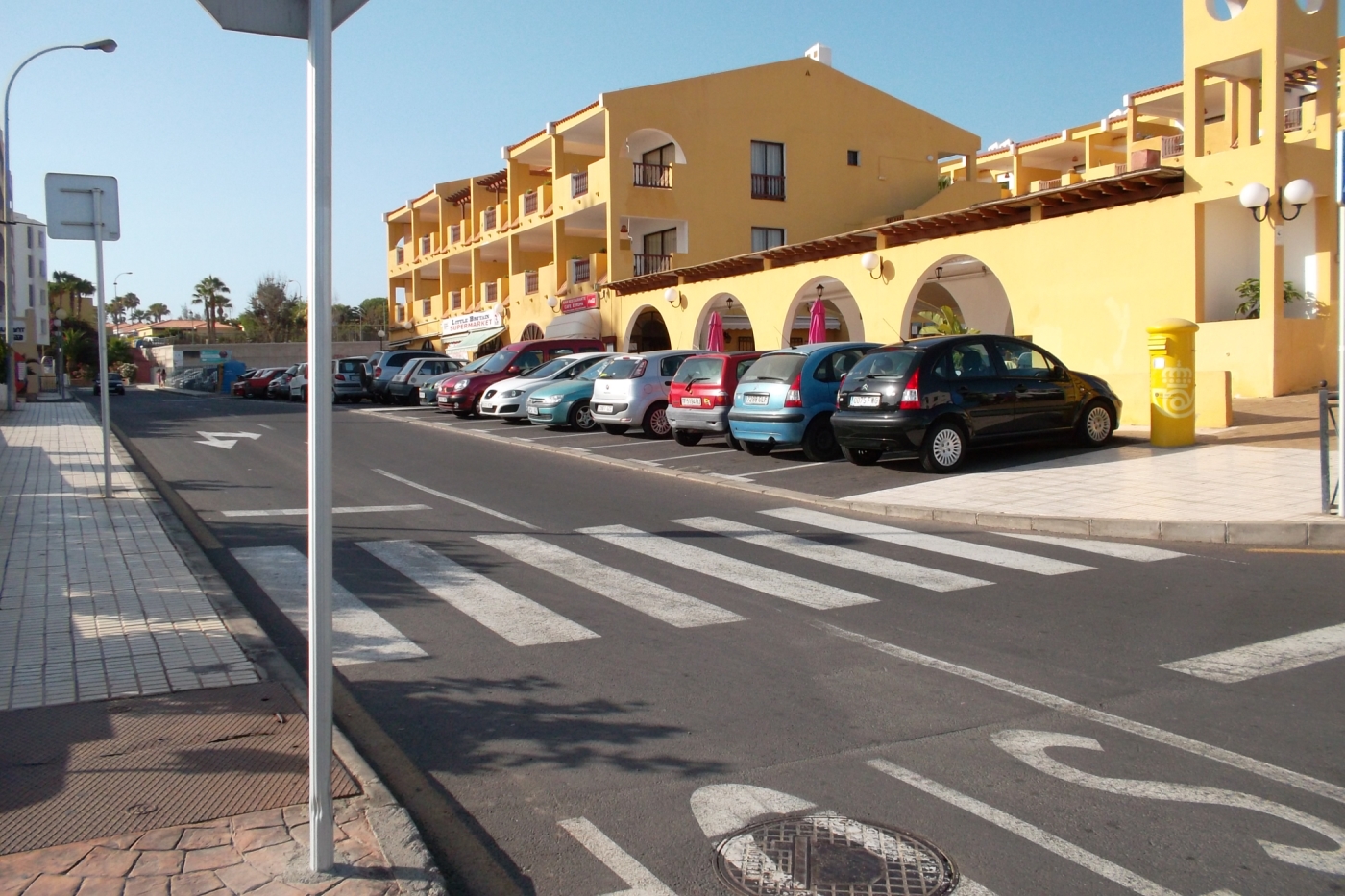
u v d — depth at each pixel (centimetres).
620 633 655
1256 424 1445
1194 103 1741
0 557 865
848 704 520
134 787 418
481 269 4672
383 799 409
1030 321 1959
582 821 402
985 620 664
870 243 2406
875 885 347
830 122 3559
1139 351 1778
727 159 3388
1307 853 363
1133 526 920
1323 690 519
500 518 1080
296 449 1786
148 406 3378
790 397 1446
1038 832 382
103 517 1065
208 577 804
